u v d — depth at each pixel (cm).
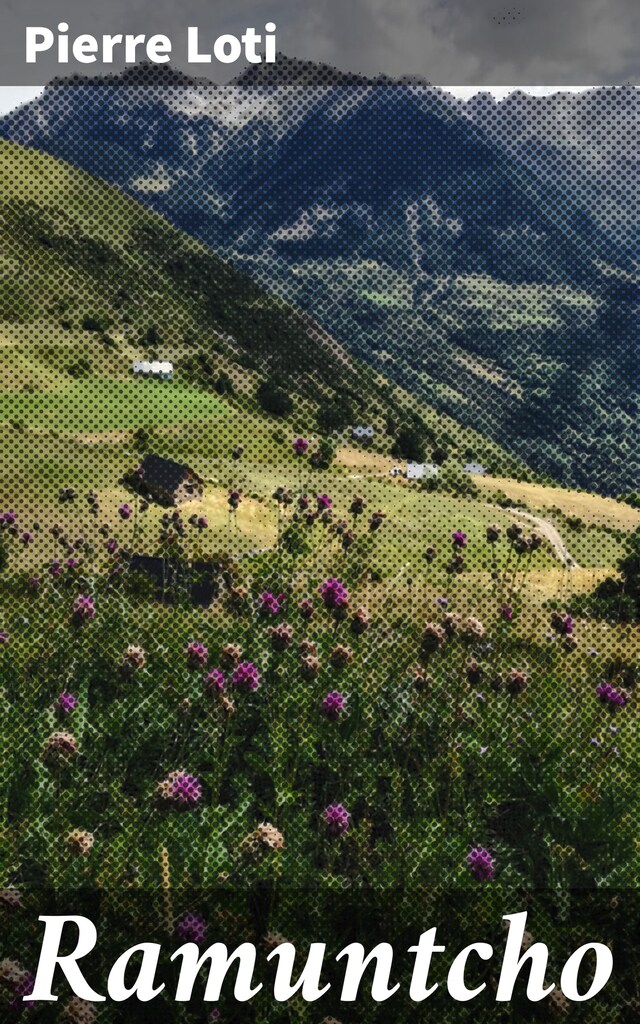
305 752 350
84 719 347
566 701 343
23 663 385
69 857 304
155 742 363
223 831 312
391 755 351
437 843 314
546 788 324
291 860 314
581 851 316
